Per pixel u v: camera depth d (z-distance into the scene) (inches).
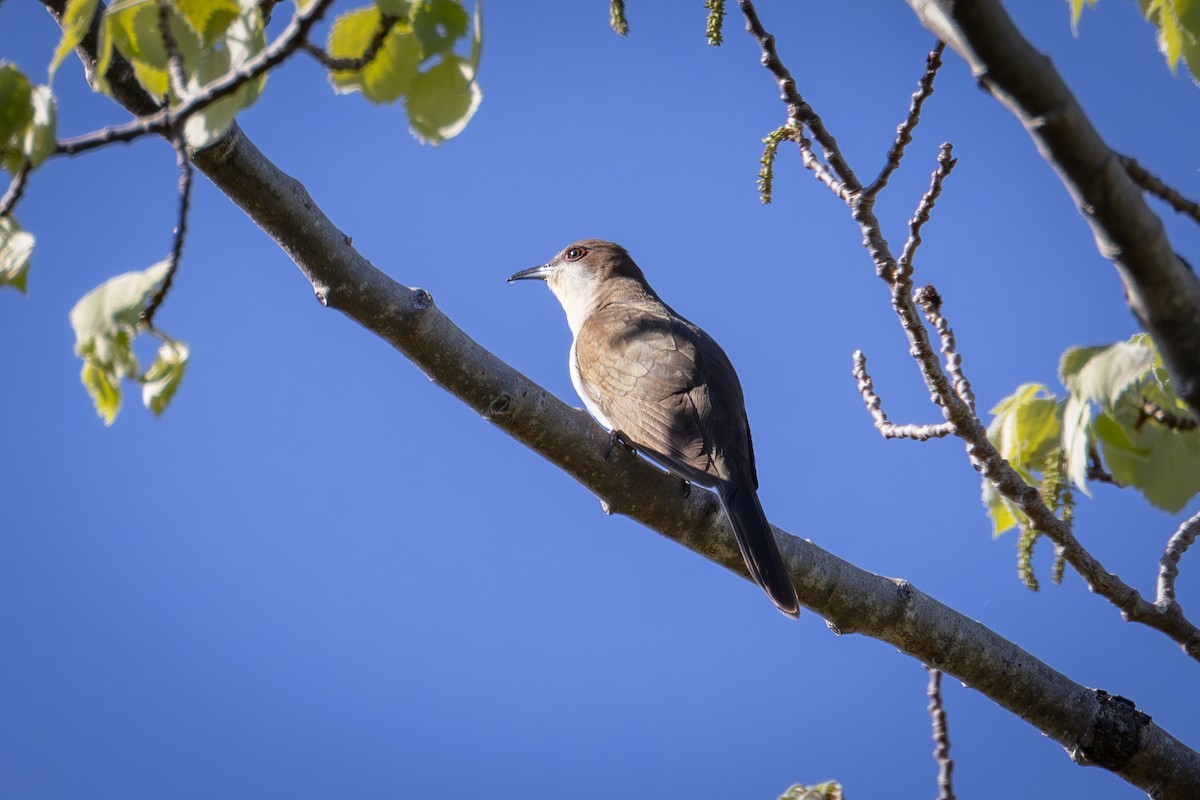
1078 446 279.0
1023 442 331.3
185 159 234.1
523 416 368.8
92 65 305.7
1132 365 259.4
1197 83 260.7
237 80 221.1
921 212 291.0
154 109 310.0
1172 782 381.4
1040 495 320.8
